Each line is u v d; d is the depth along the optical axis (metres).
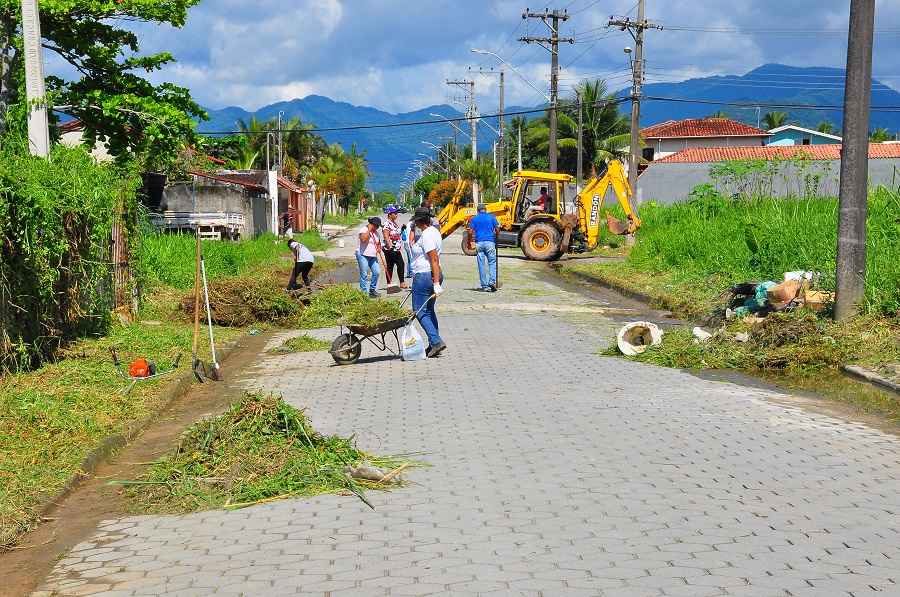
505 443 7.37
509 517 5.56
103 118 23.17
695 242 23.58
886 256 14.02
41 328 10.79
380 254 19.98
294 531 5.48
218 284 16.28
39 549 5.48
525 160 90.00
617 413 8.48
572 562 4.80
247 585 4.66
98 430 8.02
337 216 104.50
